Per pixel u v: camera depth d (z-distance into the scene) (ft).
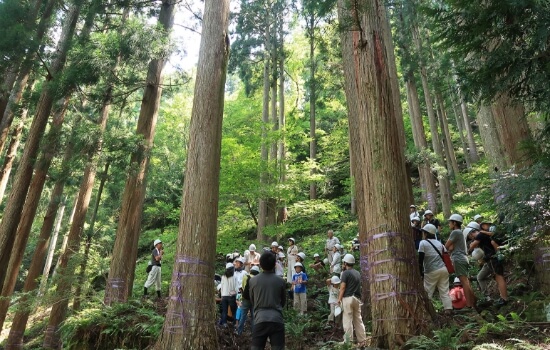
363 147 21.11
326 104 82.74
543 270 22.11
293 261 38.58
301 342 25.67
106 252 55.26
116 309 28.30
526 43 17.20
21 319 41.24
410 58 59.41
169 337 20.56
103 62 35.24
